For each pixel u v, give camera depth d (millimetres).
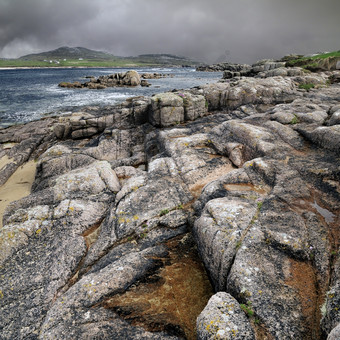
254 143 15758
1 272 10180
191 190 13641
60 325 7273
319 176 11609
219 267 8070
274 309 6281
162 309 7746
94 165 16422
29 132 32406
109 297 8094
